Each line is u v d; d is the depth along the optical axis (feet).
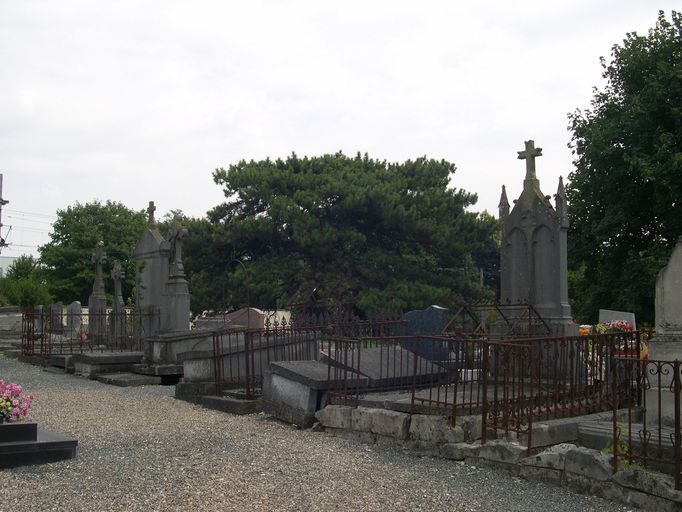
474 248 127.44
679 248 29.96
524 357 29.78
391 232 128.57
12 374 65.16
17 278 202.39
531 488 24.03
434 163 139.85
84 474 25.05
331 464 27.14
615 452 22.94
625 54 104.22
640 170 91.71
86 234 209.05
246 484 23.85
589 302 106.01
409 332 49.29
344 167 133.69
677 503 21.13
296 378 36.50
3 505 21.18
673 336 29.53
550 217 42.60
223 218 131.85
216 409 43.16
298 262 125.18
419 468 26.78
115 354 63.67
